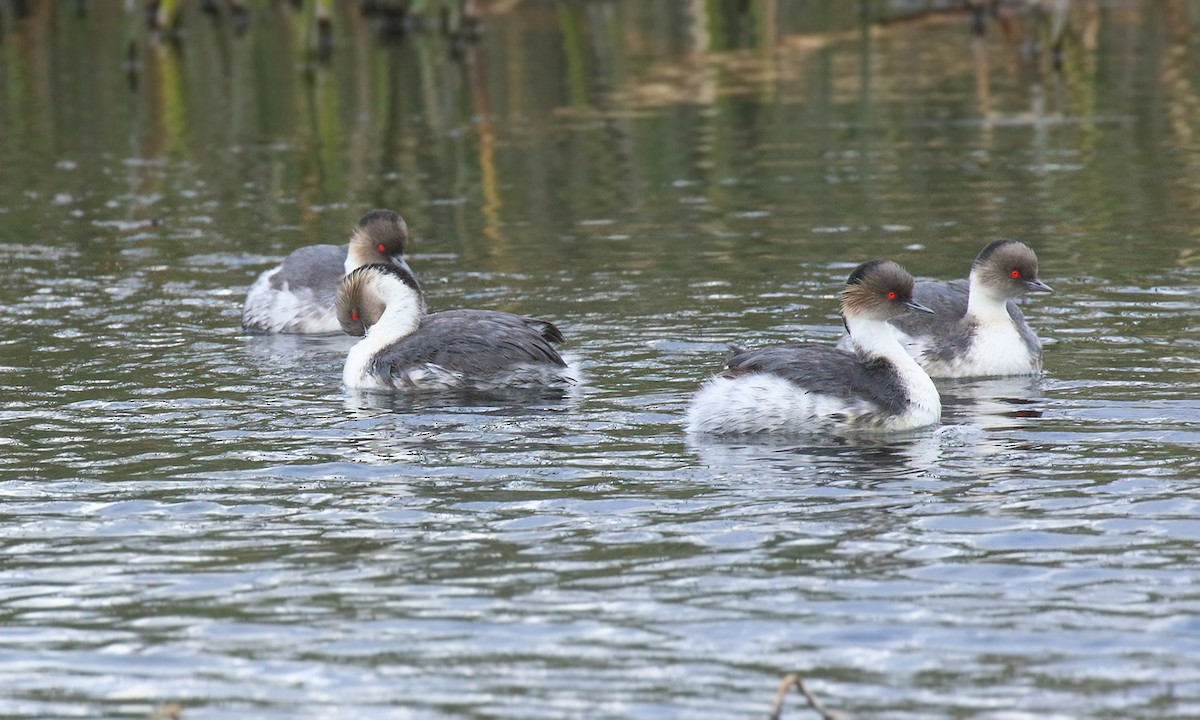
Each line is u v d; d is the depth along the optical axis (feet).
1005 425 47.65
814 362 48.42
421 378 53.06
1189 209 77.77
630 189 87.51
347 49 137.39
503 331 54.19
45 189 91.61
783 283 66.49
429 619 33.83
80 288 69.51
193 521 40.22
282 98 117.80
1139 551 36.58
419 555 37.52
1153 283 64.49
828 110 107.76
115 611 34.68
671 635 32.81
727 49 133.59
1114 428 46.62
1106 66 119.55
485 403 51.47
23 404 51.57
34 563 37.50
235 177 93.91
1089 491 40.86
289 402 52.03
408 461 44.96
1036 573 35.47
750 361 48.67
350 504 41.24
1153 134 96.37
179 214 84.94
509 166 94.38
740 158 94.38
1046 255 70.13
